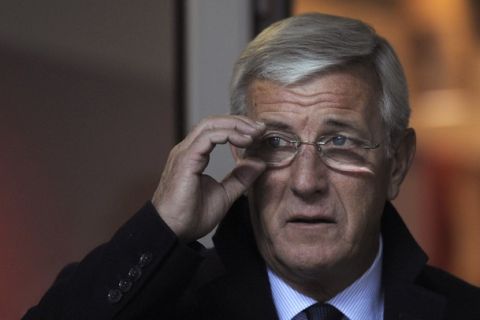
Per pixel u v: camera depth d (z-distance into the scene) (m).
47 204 10.81
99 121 10.96
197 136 6.95
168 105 11.10
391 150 7.36
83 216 10.88
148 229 6.87
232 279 7.38
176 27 11.12
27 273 10.74
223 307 7.36
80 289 6.83
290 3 11.41
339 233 6.93
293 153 6.92
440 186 11.70
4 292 10.70
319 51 6.90
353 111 6.96
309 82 6.91
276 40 6.98
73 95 10.91
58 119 10.88
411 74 11.66
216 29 11.15
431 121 11.70
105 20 11.00
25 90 10.83
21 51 10.84
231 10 11.16
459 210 11.71
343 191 6.92
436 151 11.69
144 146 11.03
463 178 11.68
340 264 7.02
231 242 7.44
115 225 10.95
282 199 6.95
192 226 6.93
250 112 7.07
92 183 10.92
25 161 10.80
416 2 11.60
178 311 7.39
